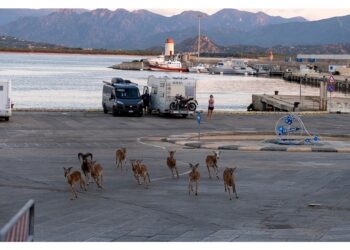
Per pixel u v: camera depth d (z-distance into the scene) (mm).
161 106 54188
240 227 17391
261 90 145125
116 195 21781
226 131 43812
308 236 16219
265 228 17281
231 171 21719
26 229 10102
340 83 153375
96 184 23781
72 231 16625
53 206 19844
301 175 26469
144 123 48969
